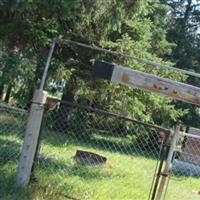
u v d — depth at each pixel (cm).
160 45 1998
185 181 1032
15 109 620
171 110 1355
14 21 977
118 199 687
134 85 548
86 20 1073
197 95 542
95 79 1188
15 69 969
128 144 1134
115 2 1059
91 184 736
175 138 555
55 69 1102
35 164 607
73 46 1145
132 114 1201
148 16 1934
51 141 1021
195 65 2436
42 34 991
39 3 905
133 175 909
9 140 797
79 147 1091
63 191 620
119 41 1159
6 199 541
